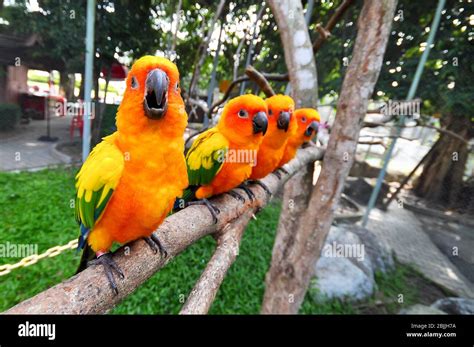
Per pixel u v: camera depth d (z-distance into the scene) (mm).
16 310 1281
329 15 9922
